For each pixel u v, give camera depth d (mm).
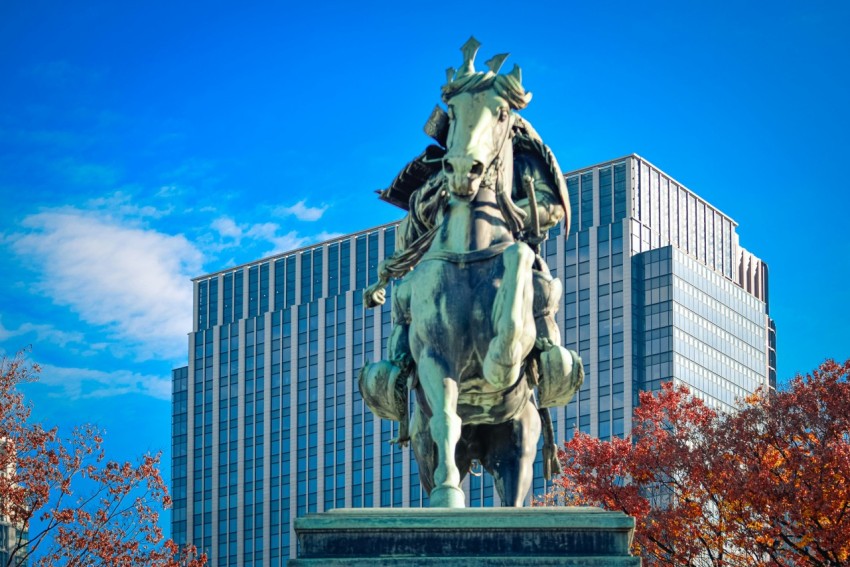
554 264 115438
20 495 33250
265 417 127875
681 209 119188
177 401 134250
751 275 126000
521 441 12133
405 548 10203
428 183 12539
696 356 112750
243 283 133375
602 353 111312
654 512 31438
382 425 120625
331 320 126500
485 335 11508
